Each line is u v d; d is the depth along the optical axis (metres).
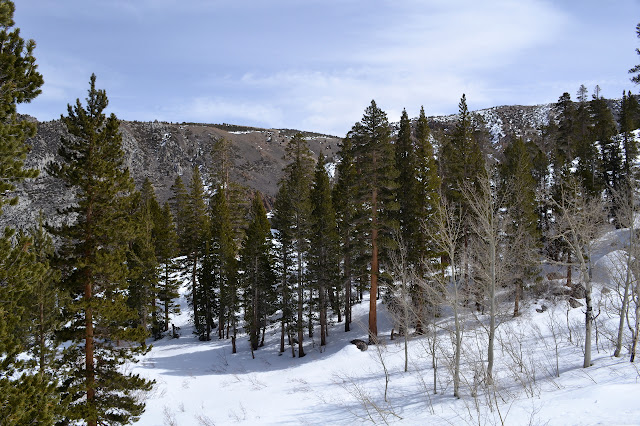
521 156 33.59
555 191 34.47
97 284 16.97
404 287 25.56
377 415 18.36
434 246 29.02
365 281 37.12
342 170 39.75
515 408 14.44
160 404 25.25
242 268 38.69
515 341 26.55
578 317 29.27
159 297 43.28
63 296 15.46
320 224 34.41
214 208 51.72
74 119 16.50
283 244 36.12
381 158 30.61
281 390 25.94
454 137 39.59
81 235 16.69
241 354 36.16
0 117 9.88
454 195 34.62
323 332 34.66
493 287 18.61
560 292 32.78
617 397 12.65
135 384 16.91
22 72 10.08
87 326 16.39
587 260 20.83
